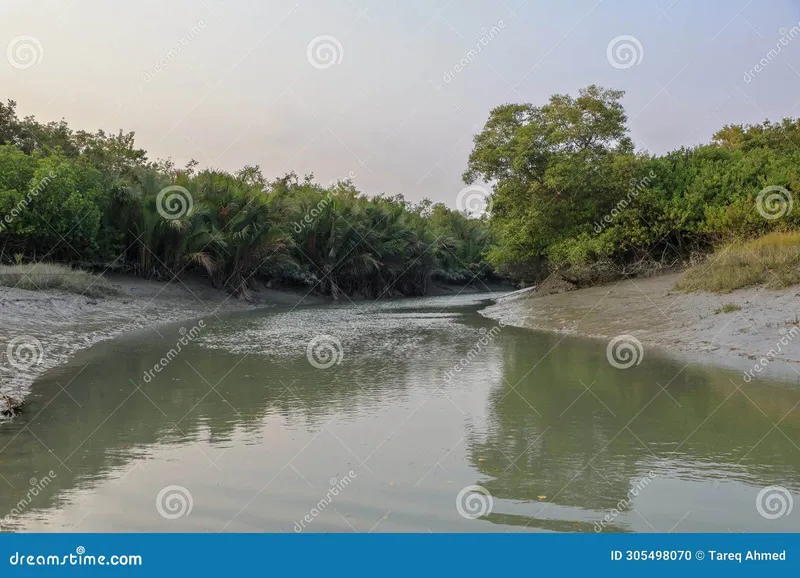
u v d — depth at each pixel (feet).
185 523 15.44
